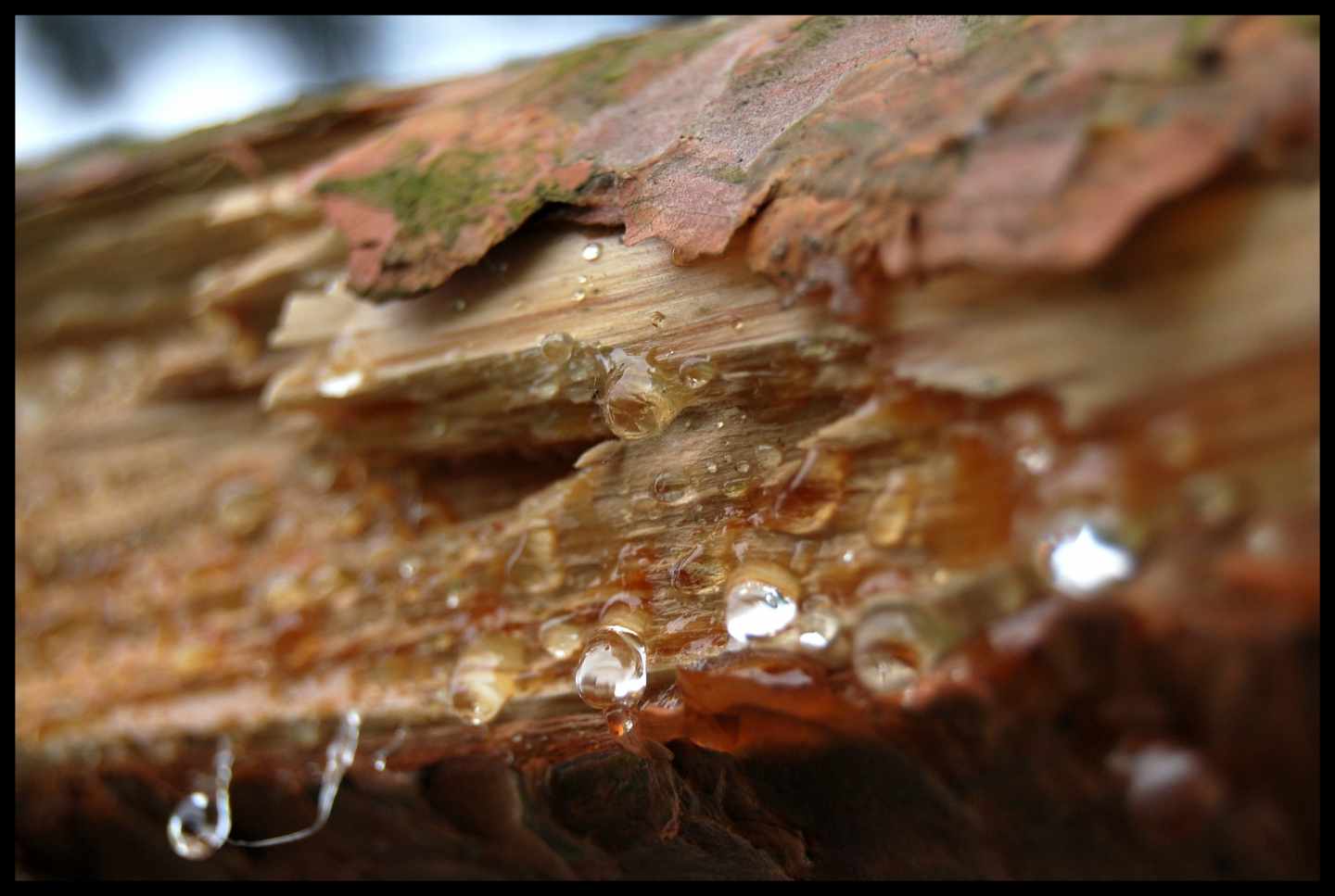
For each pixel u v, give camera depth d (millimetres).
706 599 177
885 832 172
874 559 170
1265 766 155
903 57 175
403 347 190
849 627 169
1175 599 157
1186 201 157
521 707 183
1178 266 158
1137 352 159
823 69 180
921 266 165
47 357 237
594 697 174
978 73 168
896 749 168
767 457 176
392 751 189
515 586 186
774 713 171
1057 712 161
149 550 217
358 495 205
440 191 188
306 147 219
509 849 189
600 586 182
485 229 184
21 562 224
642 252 180
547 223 185
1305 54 157
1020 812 165
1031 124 163
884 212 167
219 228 223
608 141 185
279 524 210
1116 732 159
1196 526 157
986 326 165
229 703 200
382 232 188
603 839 185
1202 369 158
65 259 233
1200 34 160
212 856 202
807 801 173
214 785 198
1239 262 157
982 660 163
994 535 166
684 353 178
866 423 171
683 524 179
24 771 207
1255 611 155
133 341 233
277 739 195
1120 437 160
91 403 232
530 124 190
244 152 221
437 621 192
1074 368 161
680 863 184
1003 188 162
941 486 168
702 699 173
